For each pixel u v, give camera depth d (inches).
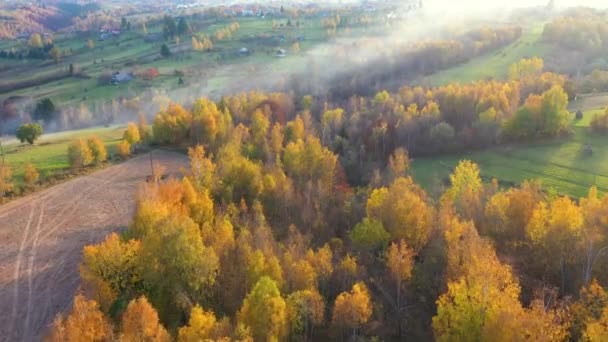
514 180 4138.8
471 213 3078.2
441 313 2055.9
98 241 3129.9
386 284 2618.1
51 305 2544.3
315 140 3880.4
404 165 4114.2
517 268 2723.9
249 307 2000.5
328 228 3211.1
